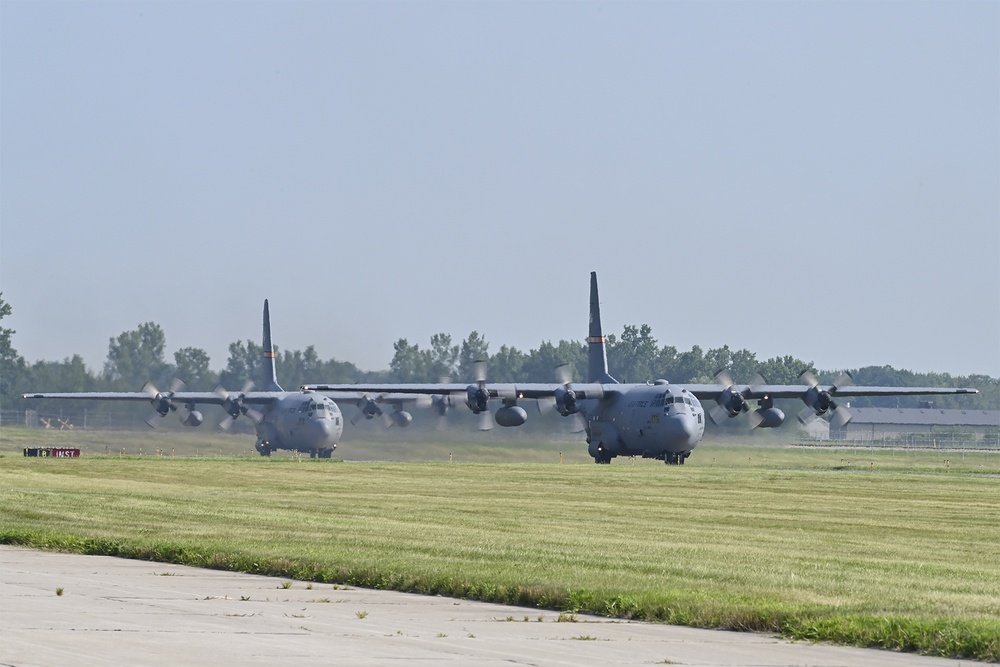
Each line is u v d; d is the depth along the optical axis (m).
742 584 74.00
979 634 54.53
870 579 78.44
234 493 157.38
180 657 47.31
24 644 49.00
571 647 53.03
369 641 52.78
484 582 70.38
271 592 69.12
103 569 79.00
